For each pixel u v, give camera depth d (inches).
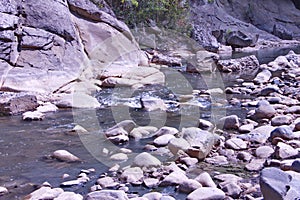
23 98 179.0
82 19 279.9
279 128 127.5
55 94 212.5
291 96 213.8
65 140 134.0
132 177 97.1
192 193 83.6
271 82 266.1
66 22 257.1
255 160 109.0
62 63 238.1
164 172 100.7
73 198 81.1
